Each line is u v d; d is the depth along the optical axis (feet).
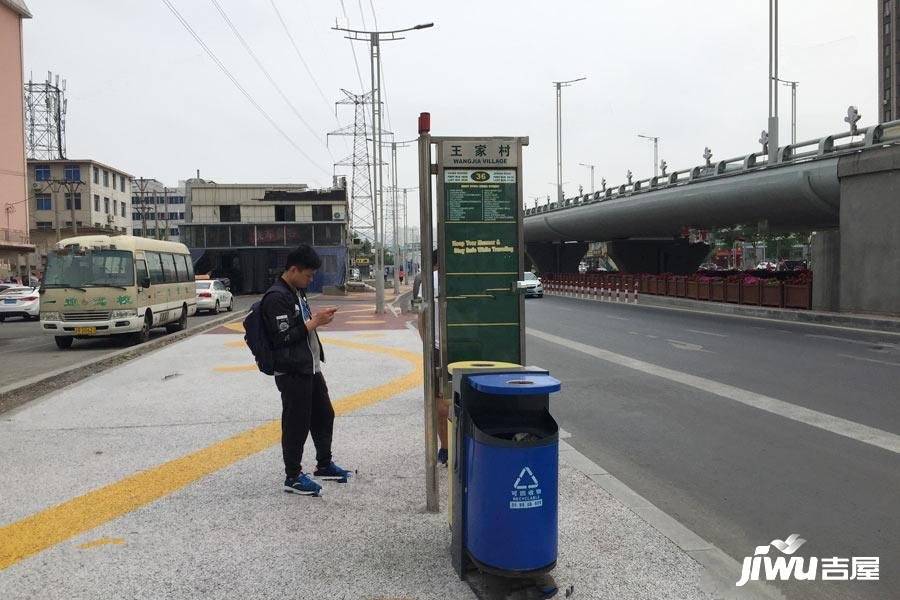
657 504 16.94
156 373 37.19
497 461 11.18
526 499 11.15
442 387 16.06
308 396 16.62
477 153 16.07
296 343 16.40
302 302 16.98
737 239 130.93
